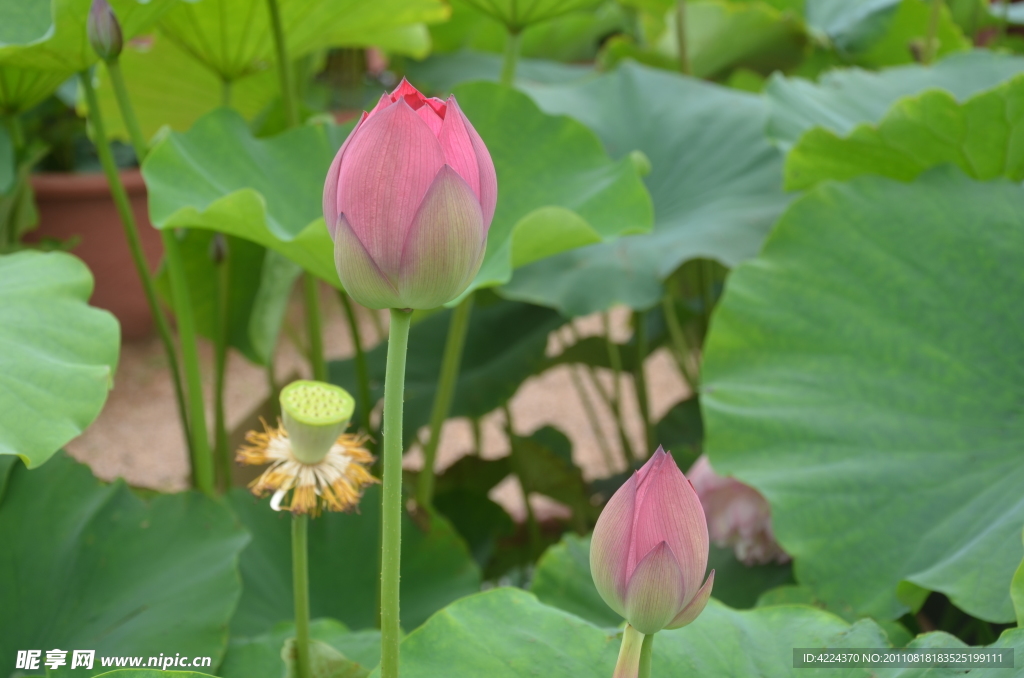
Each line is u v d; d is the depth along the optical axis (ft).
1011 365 6.63
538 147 8.02
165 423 16.46
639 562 4.84
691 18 13.78
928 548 6.07
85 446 15.62
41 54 6.68
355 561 7.93
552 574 7.02
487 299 10.29
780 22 13.67
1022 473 6.09
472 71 13.70
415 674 5.39
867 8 13.67
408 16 9.29
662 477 4.84
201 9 8.16
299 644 5.72
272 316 8.79
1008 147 7.43
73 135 18.93
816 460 6.63
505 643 5.45
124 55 10.63
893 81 9.88
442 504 10.83
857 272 7.21
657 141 10.91
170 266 7.11
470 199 4.84
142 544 6.28
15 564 6.08
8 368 5.75
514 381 10.75
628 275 8.72
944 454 6.40
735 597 7.52
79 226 16.76
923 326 6.92
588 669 5.40
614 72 11.69
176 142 7.02
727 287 7.46
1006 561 5.85
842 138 7.82
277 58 8.29
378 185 4.82
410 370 11.14
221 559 6.20
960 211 7.17
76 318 6.02
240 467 10.53
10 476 6.31
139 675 5.13
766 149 10.17
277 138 7.89
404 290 4.87
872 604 6.07
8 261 6.26
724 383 7.22
